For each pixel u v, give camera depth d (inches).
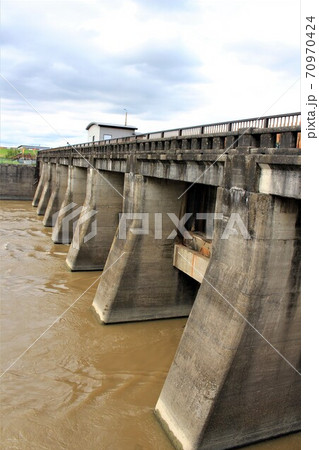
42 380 609.0
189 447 454.0
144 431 509.0
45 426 514.6
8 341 714.8
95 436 499.5
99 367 648.4
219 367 444.8
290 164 396.2
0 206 2237.9
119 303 781.9
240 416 463.2
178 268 783.1
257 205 433.7
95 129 2107.5
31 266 1140.5
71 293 951.0
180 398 485.1
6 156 3885.3
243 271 450.9
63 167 1713.8
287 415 491.8
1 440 490.3
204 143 585.6
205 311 492.1
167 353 693.3
